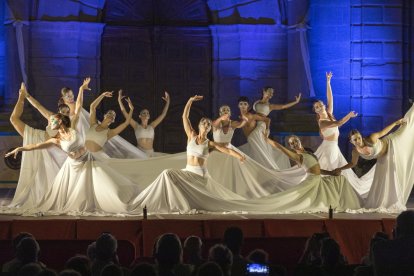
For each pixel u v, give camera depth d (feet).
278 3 64.90
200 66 66.95
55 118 40.24
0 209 41.91
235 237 26.71
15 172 61.21
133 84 66.64
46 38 63.72
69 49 64.03
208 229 36.35
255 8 65.10
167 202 40.63
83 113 46.60
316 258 27.66
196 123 67.10
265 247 34.47
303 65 63.62
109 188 40.50
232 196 42.09
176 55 67.05
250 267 21.26
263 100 51.88
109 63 66.33
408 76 65.77
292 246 34.60
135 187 41.52
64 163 41.45
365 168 61.21
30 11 63.36
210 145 41.57
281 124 63.31
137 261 27.68
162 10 67.00
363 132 64.80
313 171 42.68
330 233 36.86
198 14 67.05
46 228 36.29
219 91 65.98
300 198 41.91
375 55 65.10
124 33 66.44
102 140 44.52
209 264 21.33
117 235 36.19
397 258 19.36
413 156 44.42
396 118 65.21
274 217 38.37
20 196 43.60
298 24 63.41
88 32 64.59
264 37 65.21
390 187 43.65
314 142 62.44
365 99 64.85
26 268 22.08
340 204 42.57
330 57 64.80
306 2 63.62
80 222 36.35
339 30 64.80
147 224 36.11
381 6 65.16
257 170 45.93
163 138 66.95
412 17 65.77
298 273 24.84
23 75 62.54
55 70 63.93
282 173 46.01
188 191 40.70
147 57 66.80
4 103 62.64
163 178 40.68
